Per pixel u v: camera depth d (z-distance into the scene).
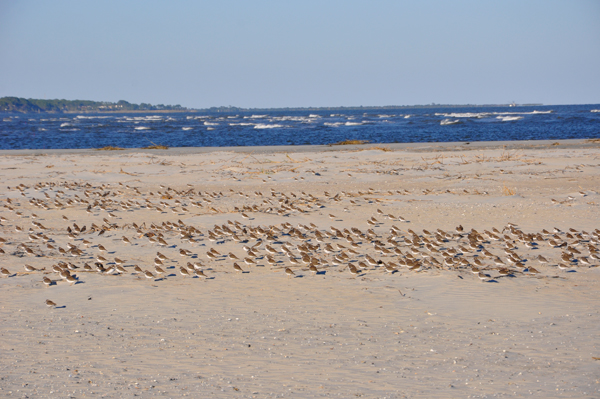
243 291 14.67
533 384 8.65
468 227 22.58
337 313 12.75
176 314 12.79
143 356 10.14
